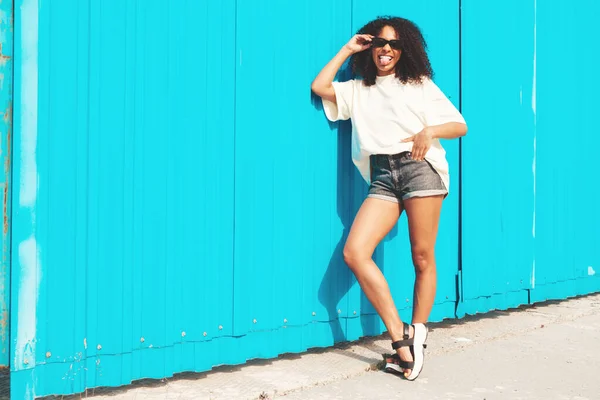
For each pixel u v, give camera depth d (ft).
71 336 8.34
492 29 13.91
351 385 9.69
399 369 10.23
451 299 13.16
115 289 8.71
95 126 8.53
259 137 10.21
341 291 11.41
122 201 8.76
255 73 10.15
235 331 9.93
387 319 10.12
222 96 9.77
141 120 8.92
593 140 16.72
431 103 10.62
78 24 8.37
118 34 8.70
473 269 13.50
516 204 14.53
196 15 9.45
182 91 9.32
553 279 15.57
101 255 8.61
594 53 16.70
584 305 15.89
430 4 12.69
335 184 11.32
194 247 9.47
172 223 9.24
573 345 12.31
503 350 11.84
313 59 11.00
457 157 13.17
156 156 9.06
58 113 8.25
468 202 13.38
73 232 8.36
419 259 10.58
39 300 8.11
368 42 10.82
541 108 15.16
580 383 10.12
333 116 11.15
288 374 9.89
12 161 7.94
